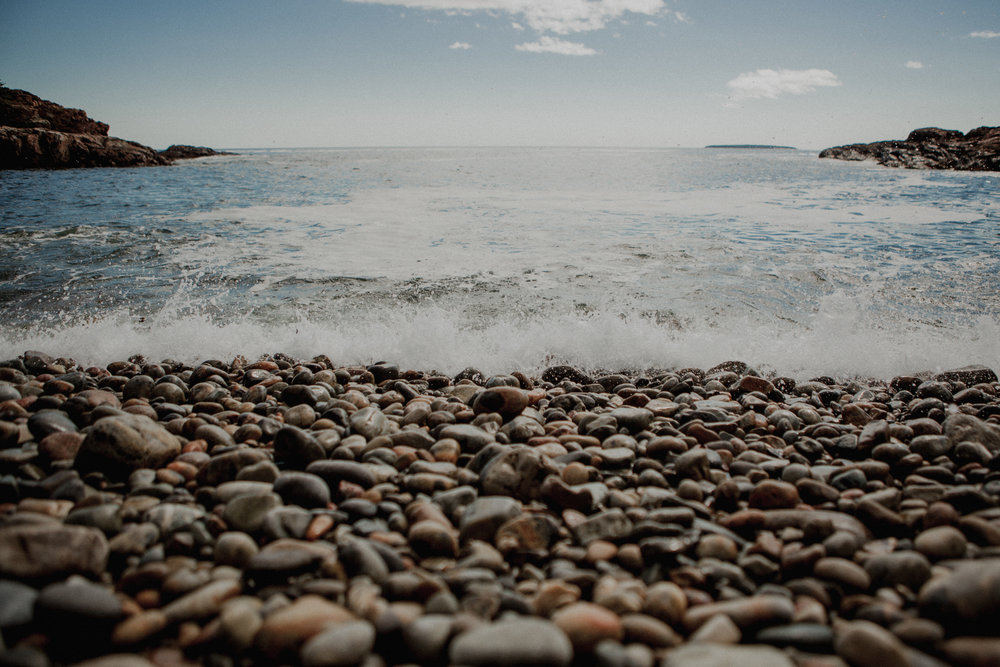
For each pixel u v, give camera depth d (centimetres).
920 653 145
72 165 3634
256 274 722
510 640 135
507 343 504
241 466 257
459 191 1891
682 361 486
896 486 266
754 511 222
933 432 316
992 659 138
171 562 191
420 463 266
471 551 195
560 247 905
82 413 331
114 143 3903
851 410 358
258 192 1823
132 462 256
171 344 501
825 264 788
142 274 719
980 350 490
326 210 1338
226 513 212
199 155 6638
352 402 369
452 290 655
